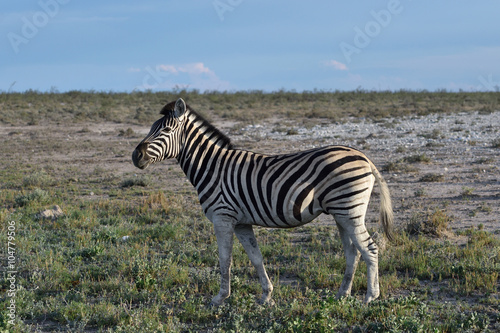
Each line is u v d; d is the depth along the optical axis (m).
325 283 18.89
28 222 28.25
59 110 107.19
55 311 16.64
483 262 20.17
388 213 16.39
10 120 88.94
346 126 80.06
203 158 16.73
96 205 33.50
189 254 23.06
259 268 16.95
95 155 58.34
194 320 16.16
